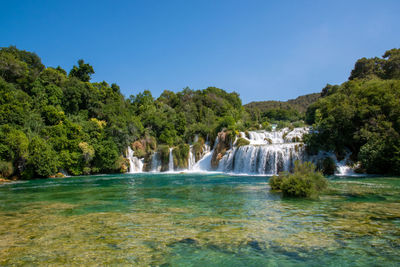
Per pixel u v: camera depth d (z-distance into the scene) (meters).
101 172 44.75
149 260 5.91
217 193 17.58
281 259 5.96
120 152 48.22
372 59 65.56
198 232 8.15
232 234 7.89
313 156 32.28
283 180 16.33
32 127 39.12
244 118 86.31
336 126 32.28
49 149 36.38
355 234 7.70
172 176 35.78
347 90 41.66
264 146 35.38
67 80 58.44
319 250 6.48
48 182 29.48
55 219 10.25
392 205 12.04
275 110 118.31
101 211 11.91
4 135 32.41
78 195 18.08
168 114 72.06
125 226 8.99
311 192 14.84
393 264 5.62
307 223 9.06
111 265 5.59
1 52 58.84
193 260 5.92
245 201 13.99
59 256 6.14
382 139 27.73
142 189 21.08
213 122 71.06
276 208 11.85
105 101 63.53
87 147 41.75
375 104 31.44
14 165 33.25
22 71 55.22
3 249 6.64
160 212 11.45
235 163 39.44
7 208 13.08
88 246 6.88
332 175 28.75
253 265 5.63
